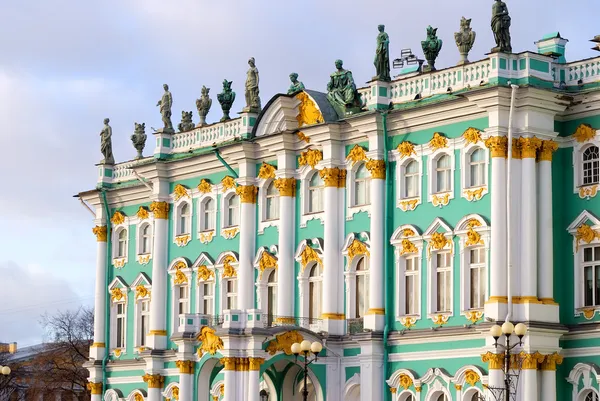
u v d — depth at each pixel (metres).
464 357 69.88
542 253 68.56
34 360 137.62
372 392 73.44
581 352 68.00
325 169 77.75
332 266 77.31
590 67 69.19
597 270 68.31
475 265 70.50
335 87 78.69
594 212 68.56
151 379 87.50
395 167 74.69
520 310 67.69
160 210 89.62
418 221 73.19
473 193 70.44
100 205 96.06
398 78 76.69
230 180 85.19
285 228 80.19
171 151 89.81
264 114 81.25
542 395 67.62
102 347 94.50
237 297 83.50
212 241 86.31
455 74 71.50
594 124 68.94
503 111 68.81
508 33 69.50
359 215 76.56
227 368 75.12
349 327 76.38
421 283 72.62
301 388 79.38
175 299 88.50
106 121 96.25
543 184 68.88
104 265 95.44
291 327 75.56
